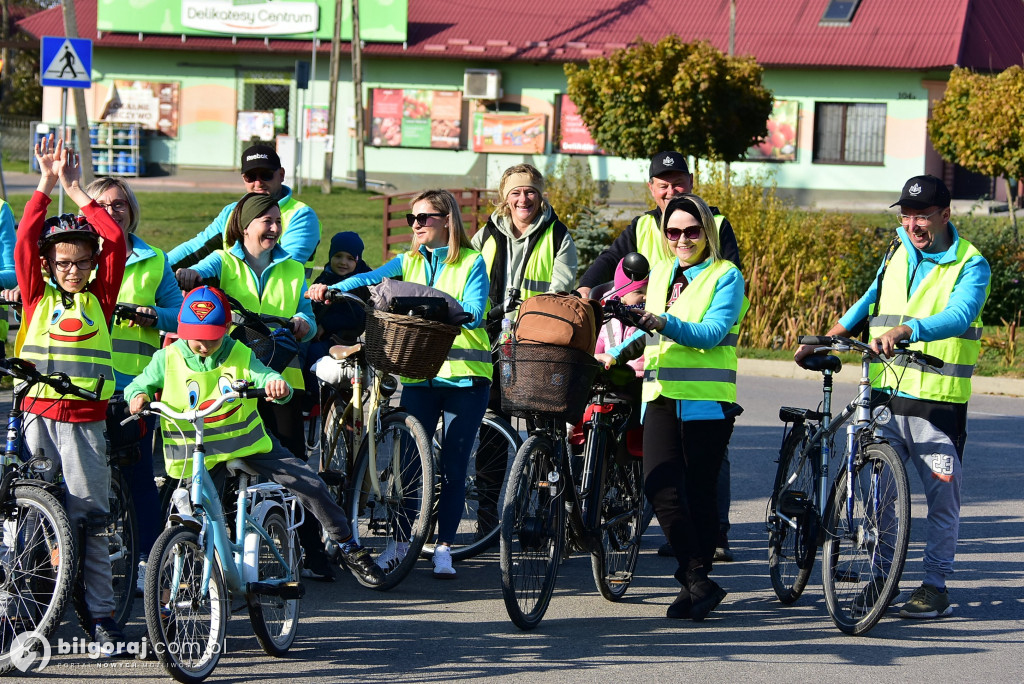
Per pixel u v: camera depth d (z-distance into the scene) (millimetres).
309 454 13906
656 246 12516
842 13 59875
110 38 63688
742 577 12297
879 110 58156
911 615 10805
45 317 9227
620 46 60750
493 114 61875
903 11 59312
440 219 11836
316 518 10703
